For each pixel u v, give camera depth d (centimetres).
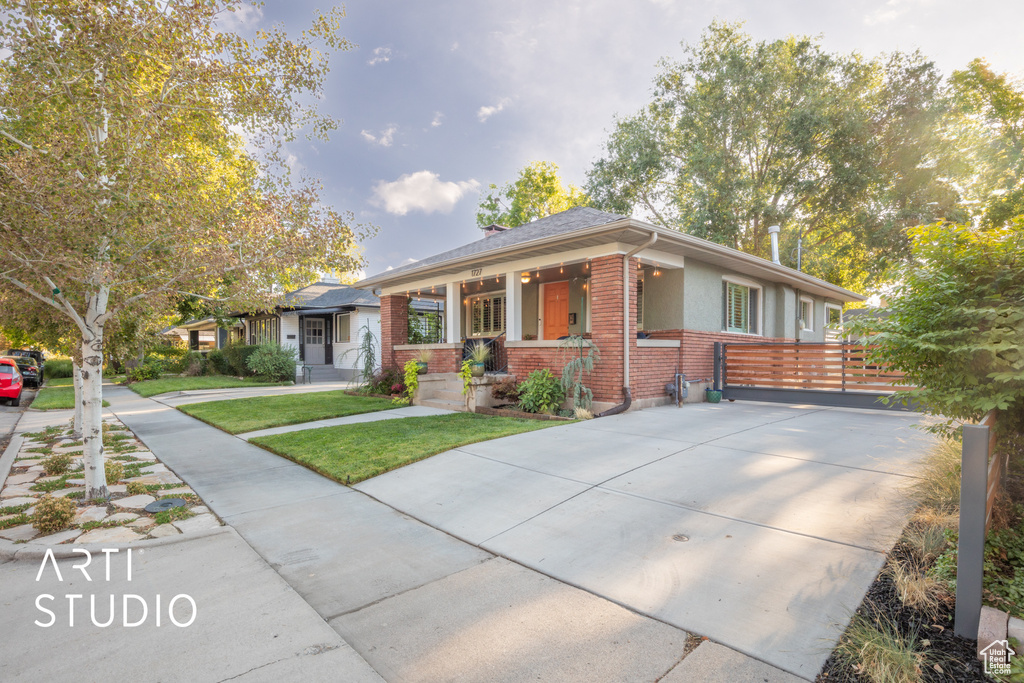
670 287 1090
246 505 484
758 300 1370
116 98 502
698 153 2175
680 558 344
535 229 1184
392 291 1502
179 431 902
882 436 675
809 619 266
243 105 577
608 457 593
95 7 475
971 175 2102
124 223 464
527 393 958
